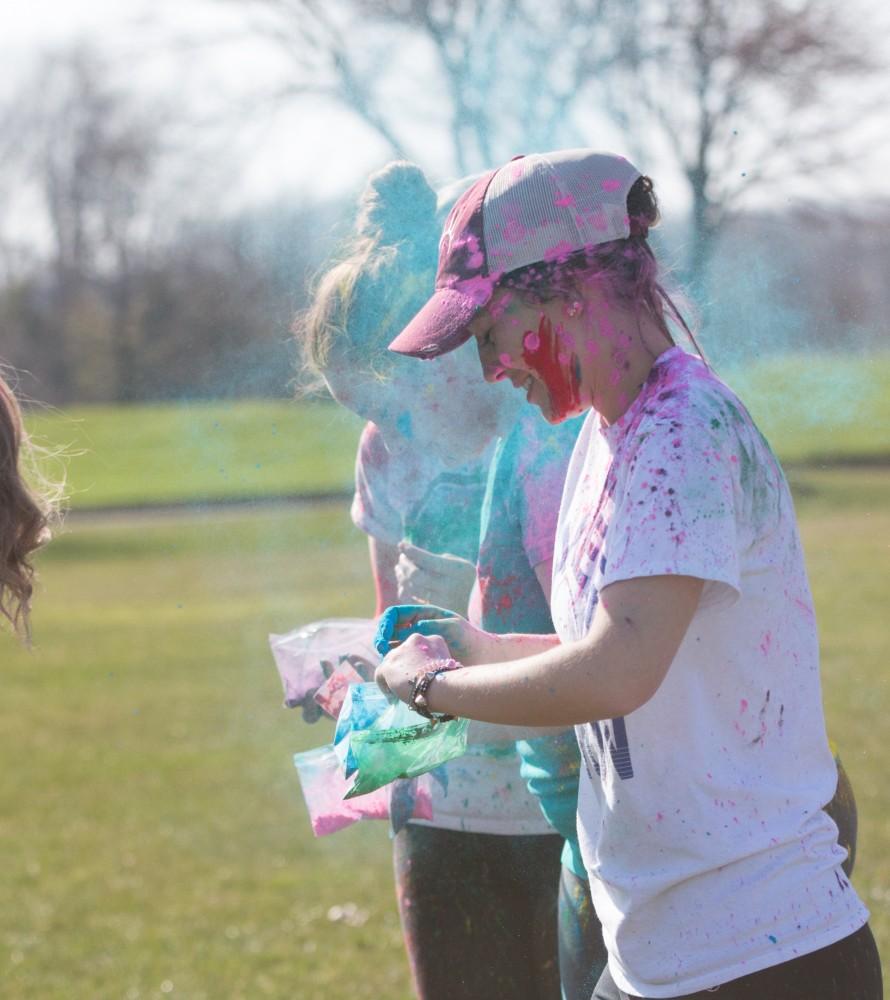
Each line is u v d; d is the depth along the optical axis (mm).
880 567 15914
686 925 2555
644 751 2539
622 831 2615
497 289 2613
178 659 14477
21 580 3607
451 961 3717
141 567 23812
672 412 2455
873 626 13227
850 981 2531
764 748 2551
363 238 3682
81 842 8109
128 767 9969
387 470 3865
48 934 6504
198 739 10812
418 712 2604
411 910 3754
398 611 2971
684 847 2547
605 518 2580
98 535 28984
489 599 3451
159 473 36781
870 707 10078
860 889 6121
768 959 2504
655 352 2596
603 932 2779
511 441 3387
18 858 7824
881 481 18734
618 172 2604
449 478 3727
